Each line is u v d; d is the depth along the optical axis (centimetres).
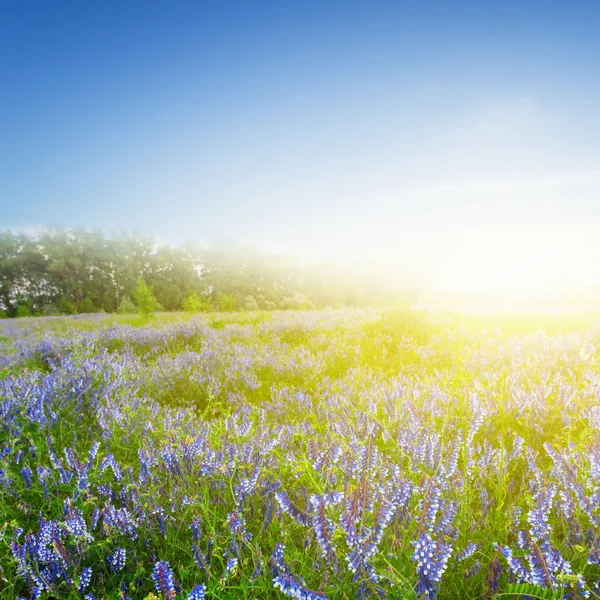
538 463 130
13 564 95
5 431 162
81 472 116
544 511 86
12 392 188
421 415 144
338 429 139
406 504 92
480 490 110
